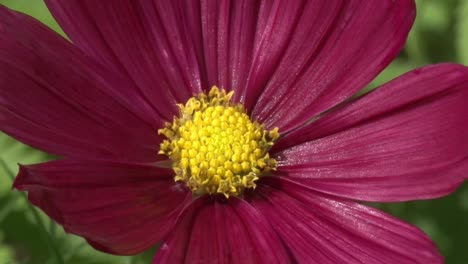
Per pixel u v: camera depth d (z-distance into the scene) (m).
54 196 0.11
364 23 0.14
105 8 0.14
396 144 0.14
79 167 0.12
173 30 0.14
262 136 0.14
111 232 0.12
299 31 0.14
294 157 0.14
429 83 0.14
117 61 0.14
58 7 0.13
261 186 0.14
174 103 0.14
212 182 0.14
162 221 0.13
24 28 0.13
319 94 0.14
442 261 0.12
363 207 0.13
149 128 0.14
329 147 0.14
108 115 0.13
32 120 0.12
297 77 0.14
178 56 0.14
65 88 0.13
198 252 0.12
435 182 0.13
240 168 0.14
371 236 0.13
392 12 0.14
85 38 0.13
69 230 0.11
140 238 0.12
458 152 0.13
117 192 0.13
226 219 0.13
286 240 0.13
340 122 0.14
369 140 0.14
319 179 0.14
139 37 0.14
